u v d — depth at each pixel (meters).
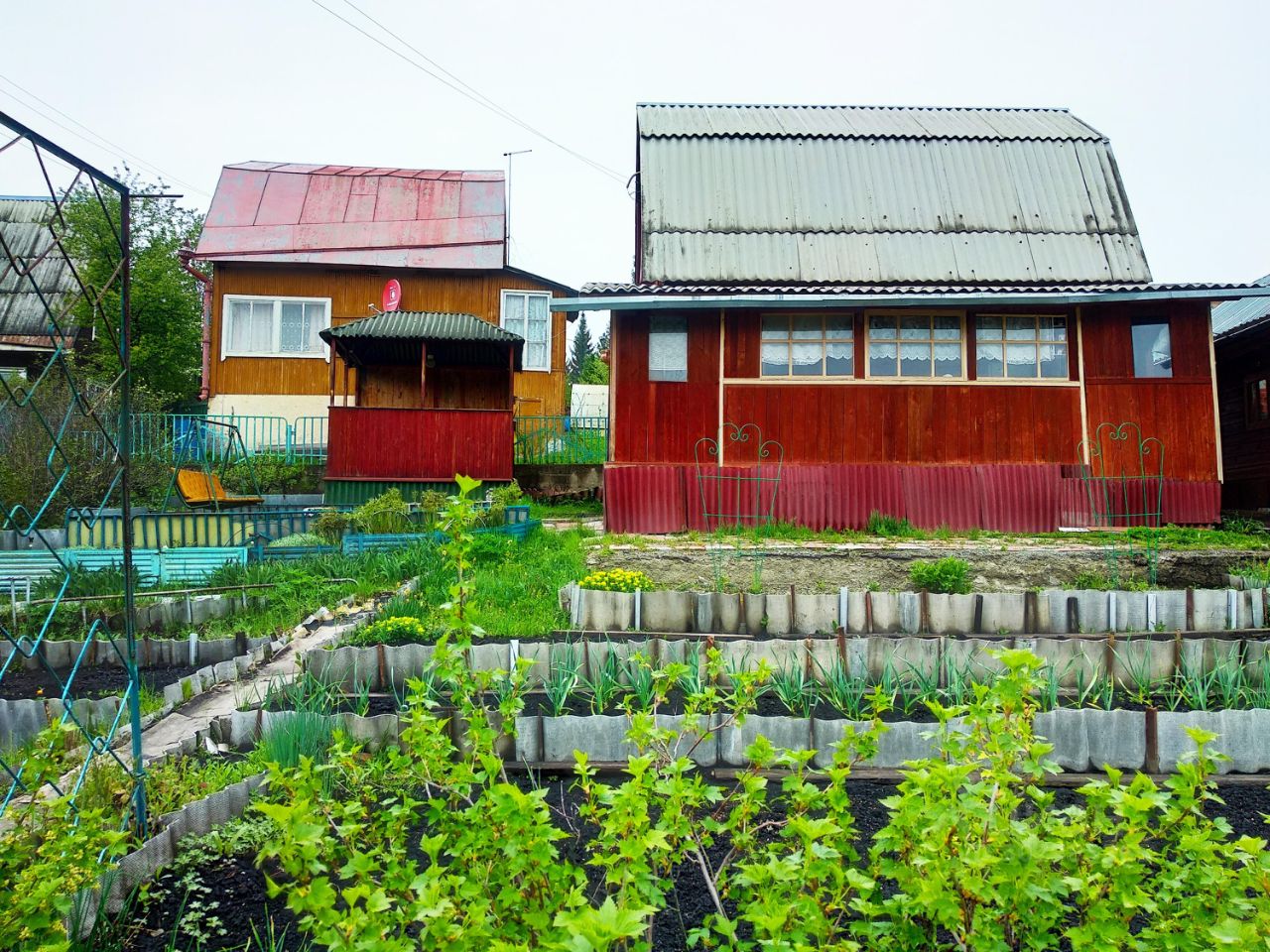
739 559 9.56
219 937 3.35
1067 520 11.64
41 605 8.30
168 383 21.69
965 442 11.83
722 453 11.74
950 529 11.35
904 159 14.98
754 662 6.13
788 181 14.49
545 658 6.18
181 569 10.20
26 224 21.19
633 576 8.20
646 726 2.74
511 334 14.27
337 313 18.78
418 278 19.09
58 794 3.75
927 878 2.26
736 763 4.95
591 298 11.28
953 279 13.20
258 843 3.95
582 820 4.28
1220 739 4.89
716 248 13.42
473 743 2.82
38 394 12.51
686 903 3.53
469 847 2.38
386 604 8.04
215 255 18.20
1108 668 6.01
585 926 1.68
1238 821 4.29
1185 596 7.52
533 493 15.19
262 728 5.12
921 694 5.63
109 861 3.29
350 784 4.08
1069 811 2.48
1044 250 13.70
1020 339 12.02
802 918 2.21
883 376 11.93
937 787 2.30
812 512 11.63
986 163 14.96
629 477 11.62
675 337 11.97
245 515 11.59
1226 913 2.22
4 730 5.58
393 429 13.61
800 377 11.88
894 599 7.54
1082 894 2.31
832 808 2.51
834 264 13.33
